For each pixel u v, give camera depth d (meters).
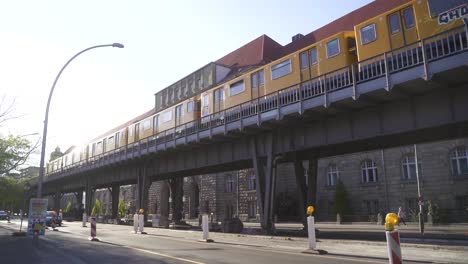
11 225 46.22
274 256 14.32
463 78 17.44
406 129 20.06
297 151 26.75
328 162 50.44
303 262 12.50
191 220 63.19
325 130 24.23
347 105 21.53
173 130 39.28
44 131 22.25
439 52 17.89
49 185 80.75
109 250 16.55
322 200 50.47
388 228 6.94
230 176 61.12
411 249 16.11
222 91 32.53
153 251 16.09
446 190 39.41
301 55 25.20
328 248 17.41
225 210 60.34
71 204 107.50
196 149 35.44
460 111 18.17
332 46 23.25
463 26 16.22
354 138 22.48
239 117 27.91
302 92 24.02
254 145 28.83
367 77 19.89
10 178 32.78
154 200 77.31
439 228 32.09
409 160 43.06
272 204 27.09
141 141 43.25
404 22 19.42
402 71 18.09
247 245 19.64
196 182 67.50
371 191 45.62
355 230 32.03
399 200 43.00
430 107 19.23
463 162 39.03
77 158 67.06
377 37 20.50
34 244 18.92
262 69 28.30
